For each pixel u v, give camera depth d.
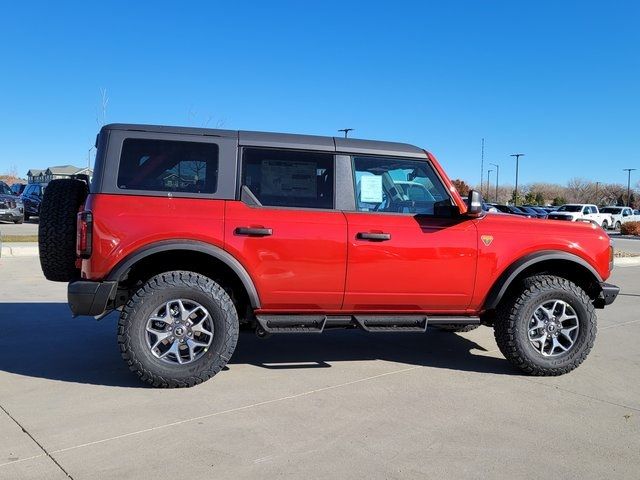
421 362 5.47
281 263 4.63
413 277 4.87
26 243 14.48
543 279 5.08
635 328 7.26
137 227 4.38
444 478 3.17
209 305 4.48
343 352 5.79
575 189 103.19
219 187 4.62
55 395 4.29
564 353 5.09
